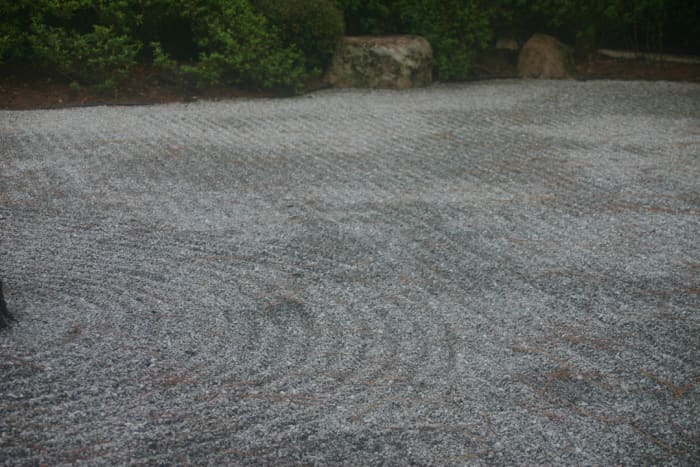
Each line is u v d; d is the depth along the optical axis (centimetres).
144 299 361
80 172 592
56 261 407
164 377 290
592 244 448
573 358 312
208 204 517
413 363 305
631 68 1214
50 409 267
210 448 247
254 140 722
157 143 698
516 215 502
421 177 597
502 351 317
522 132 776
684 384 292
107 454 242
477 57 1199
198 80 955
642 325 343
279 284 383
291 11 987
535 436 257
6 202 511
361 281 389
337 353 312
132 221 478
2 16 898
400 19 1116
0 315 325
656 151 691
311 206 517
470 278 395
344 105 920
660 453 248
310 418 265
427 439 254
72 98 893
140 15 935
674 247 444
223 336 325
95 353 307
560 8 1173
